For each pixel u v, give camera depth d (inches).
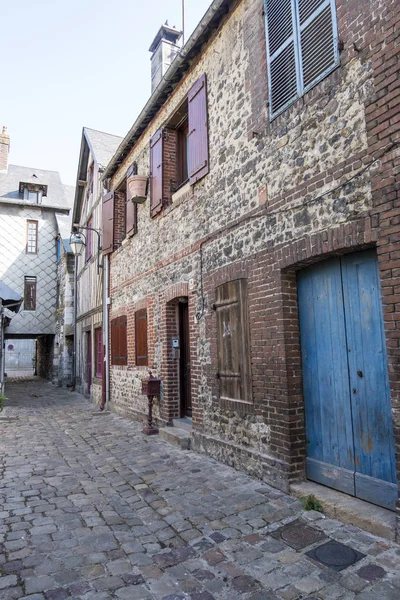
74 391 601.9
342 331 148.9
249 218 189.8
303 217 157.3
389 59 123.9
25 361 1310.3
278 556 114.7
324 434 155.4
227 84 215.3
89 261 530.6
